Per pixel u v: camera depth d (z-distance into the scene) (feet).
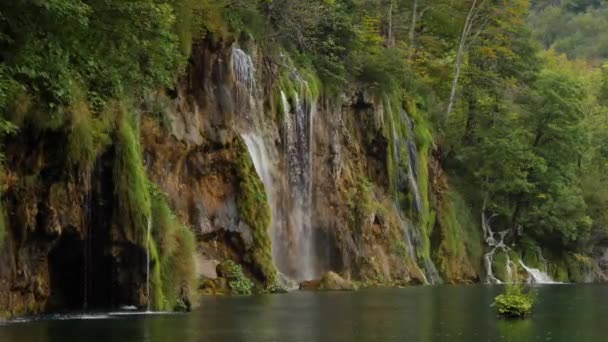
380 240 160.25
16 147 70.44
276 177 141.28
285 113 145.18
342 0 177.17
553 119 212.64
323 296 112.78
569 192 208.33
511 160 200.54
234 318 76.38
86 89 77.15
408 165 177.06
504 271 193.67
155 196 86.84
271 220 137.18
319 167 154.30
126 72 82.17
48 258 75.77
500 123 213.87
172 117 118.62
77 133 74.64
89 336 59.93
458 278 184.85
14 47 68.13
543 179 207.21
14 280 71.15
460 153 204.85
